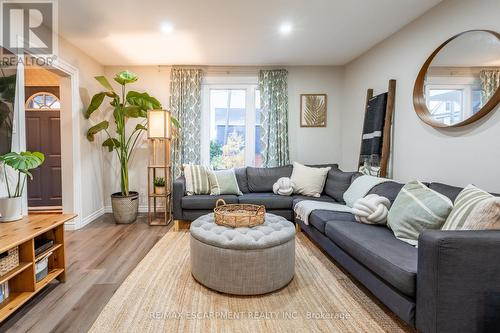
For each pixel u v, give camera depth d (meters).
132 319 1.70
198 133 4.38
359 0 2.49
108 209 4.42
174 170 4.34
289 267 2.13
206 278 2.05
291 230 2.21
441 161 2.52
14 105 2.32
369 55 3.73
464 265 1.30
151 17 2.78
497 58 1.97
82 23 2.89
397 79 3.15
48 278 2.00
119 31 3.10
